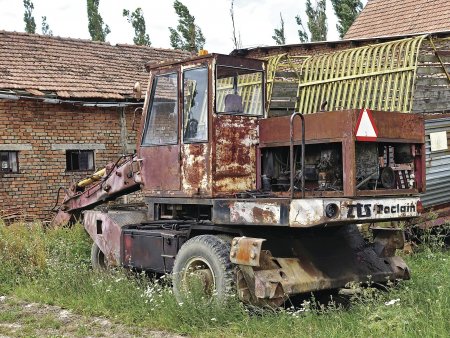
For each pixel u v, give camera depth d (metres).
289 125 7.57
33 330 7.10
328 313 6.95
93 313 7.71
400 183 7.39
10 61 15.93
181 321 6.98
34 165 15.11
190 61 8.06
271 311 6.95
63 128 15.59
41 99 14.98
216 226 7.70
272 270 7.00
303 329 6.36
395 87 9.08
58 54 17.30
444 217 11.37
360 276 7.60
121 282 8.40
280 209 6.79
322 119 7.05
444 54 11.18
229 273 7.14
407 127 7.27
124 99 16.22
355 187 6.73
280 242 7.50
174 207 8.73
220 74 7.84
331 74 9.96
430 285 7.64
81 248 11.27
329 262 7.53
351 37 21.22
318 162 7.28
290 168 7.02
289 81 10.32
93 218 9.98
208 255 7.33
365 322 6.27
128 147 16.67
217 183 7.70
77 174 15.80
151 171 8.70
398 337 5.75
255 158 8.01
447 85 11.37
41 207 15.17
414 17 20.02
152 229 8.73
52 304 8.41
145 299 7.68
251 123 7.99
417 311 6.35
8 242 10.56
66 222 12.24
